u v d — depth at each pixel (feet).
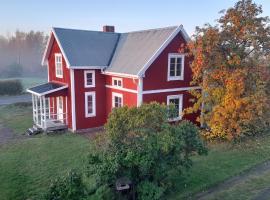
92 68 66.18
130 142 30.09
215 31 50.80
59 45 65.87
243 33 51.06
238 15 51.24
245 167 41.29
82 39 71.56
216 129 52.95
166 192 33.06
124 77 63.05
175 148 30.40
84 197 25.93
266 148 50.57
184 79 65.57
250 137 57.93
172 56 62.69
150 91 60.29
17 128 69.77
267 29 51.80
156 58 59.88
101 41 74.79
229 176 38.29
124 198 29.04
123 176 28.45
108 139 30.58
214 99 54.65
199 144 33.32
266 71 51.47
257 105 49.65
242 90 49.47
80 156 47.52
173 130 31.55
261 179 37.63
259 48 52.13
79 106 66.18
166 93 63.10
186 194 33.32
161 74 61.62
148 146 28.55
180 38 63.21
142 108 31.45
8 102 110.93
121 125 30.45
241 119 51.34
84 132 65.98
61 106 72.43
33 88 70.23
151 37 66.64
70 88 65.05
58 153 49.49
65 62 66.23
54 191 26.43
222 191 34.42
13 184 37.32
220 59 52.11
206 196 33.22
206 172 39.52
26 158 47.21
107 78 69.26
